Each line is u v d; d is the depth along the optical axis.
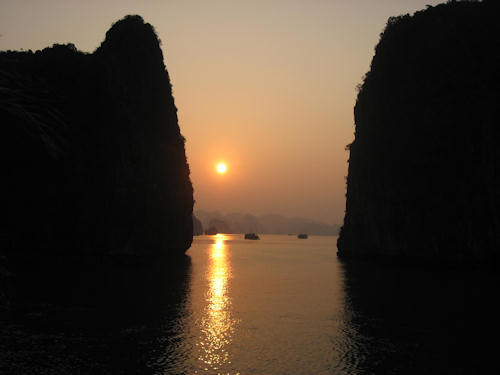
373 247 90.38
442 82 75.25
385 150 84.81
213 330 30.81
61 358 23.92
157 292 46.03
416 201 74.81
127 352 25.23
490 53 74.81
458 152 71.88
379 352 25.91
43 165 72.75
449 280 56.69
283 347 26.89
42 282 49.72
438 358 24.78
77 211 72.81
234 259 105.19
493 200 67.75
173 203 92.62
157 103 89.38
